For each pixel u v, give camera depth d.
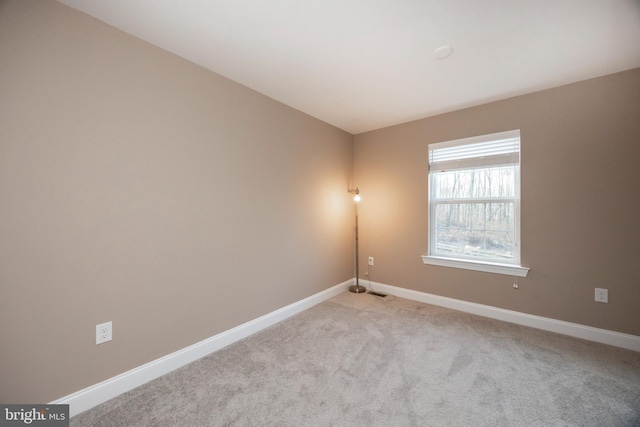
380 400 1.55
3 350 1.28
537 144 2.47
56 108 1.41
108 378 1.60
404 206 3.34
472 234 2.90
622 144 2.12
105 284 1.59
